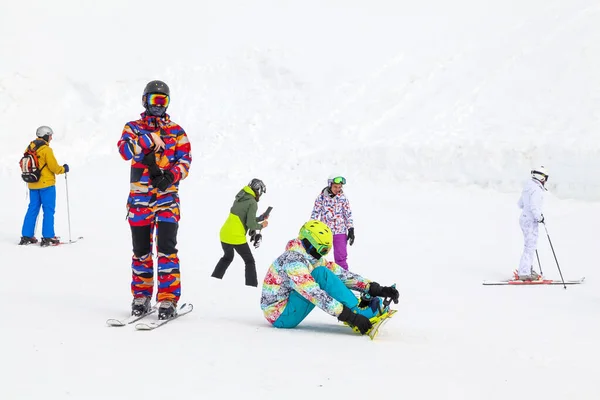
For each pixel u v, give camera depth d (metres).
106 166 19.14
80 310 6.13
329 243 5.73
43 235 11.15
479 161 16.05
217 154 19.25
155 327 5.39
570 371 4.54
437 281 9.19
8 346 4.57
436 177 16.39
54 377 3.89
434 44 22.31
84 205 15.52
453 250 11.47
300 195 16.41
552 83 18.44
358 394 3.77
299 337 5.30
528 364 4.68
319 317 6.64
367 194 16.12
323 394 3.75
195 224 13.46
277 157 18.72
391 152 17.14
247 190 8.38
